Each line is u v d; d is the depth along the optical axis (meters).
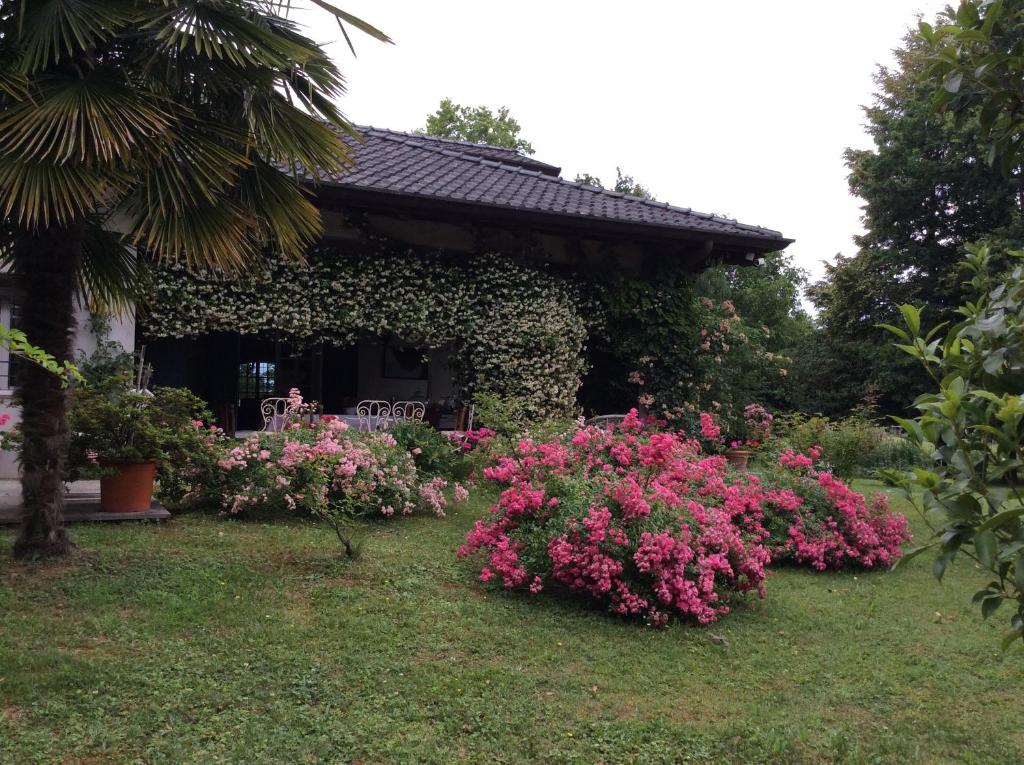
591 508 5.17
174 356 10.59
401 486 7.39
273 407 10.16
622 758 3.12
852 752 3.27
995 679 4.29
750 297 34.12
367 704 3.44
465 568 5.75
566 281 11.96
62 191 4.15
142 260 6.26
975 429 1.96
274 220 5.49
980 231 23.67
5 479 8.55
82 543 5.60
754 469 9.01
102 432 6.35
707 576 4.97
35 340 4.99
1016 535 1.86
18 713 3.15
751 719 3.55
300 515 7.16
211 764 2.88
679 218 12.21
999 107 2.59
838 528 7.02
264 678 3.60
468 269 11.35
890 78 27.17
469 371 11.36
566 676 3.91
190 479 6.95
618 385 12.91
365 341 13.65
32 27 4.31
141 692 3.38
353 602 4.75
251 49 4.64
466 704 3.49
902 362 23.81
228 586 4.86
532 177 13.14
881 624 5.20
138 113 4.31
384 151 12.61
